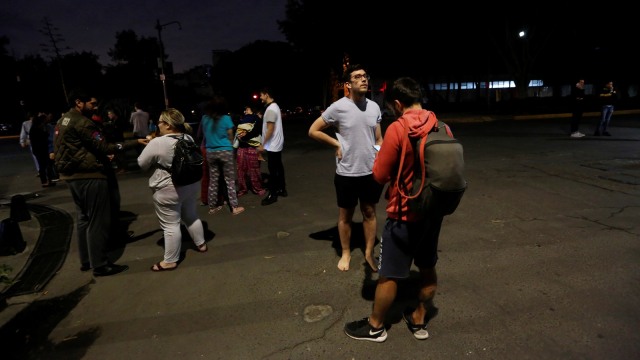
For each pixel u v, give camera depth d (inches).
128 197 271.0
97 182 144.4
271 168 236.7
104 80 2517.2
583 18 935.0
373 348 103.0
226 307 125.7
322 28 1078.4
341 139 133.4
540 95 1583.4
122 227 207.6
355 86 128.5
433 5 900.0
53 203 267.6
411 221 92.4
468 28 952.9
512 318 112.5
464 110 1131.3
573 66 1173.7
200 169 152.4
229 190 218.7
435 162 84.7
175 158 144.0
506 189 244.8
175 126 149.8
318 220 205.2
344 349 103.2
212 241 181.2
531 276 135.6
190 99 2492.6
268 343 107.0
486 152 381.1
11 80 2000.5
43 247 184.1
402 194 90.6
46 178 333.1
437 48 1020.5
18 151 656.4
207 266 155.5
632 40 1010.1
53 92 2133.4
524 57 979.3
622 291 123.6
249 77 1681.8
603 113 451.8
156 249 176.4
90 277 151.3
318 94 1691.7
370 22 955.3
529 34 959.0
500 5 894.4
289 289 135.0
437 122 92.2
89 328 118.2
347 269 147.0
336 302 125.6
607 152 348.5
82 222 153.1
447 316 115.0
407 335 107.7
